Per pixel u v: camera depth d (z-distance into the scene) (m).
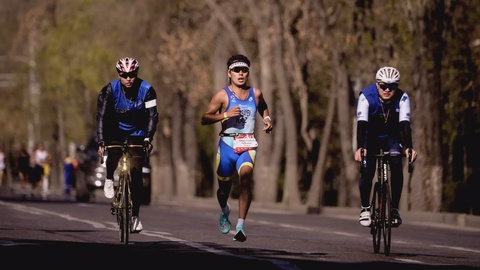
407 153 29.27
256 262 25.31
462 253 31.64
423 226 51.91
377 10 71.00
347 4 73.25
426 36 63.97
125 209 30.25
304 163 112.44
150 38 110.62
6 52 164.25
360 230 45.03
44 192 114.75
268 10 85.88
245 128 29.88
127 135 30.91
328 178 111.44
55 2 125.62
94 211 54.34
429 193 65.06
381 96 29.23
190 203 100.00
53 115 158.50
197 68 106.12
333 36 77.94
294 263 25.34
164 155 121.25
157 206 74.56
